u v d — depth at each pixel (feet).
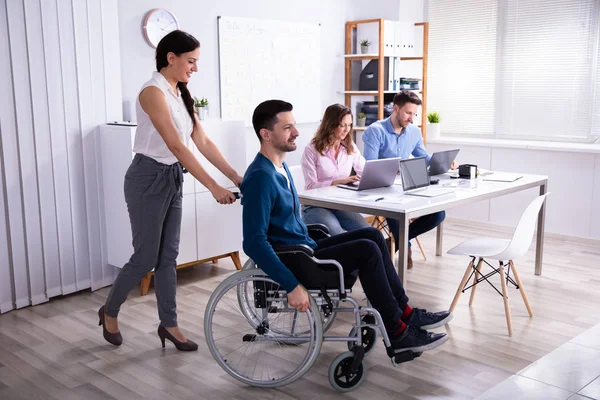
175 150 9.12
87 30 12.70
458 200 11.30
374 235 9.22
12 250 12.12
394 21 19.02
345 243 8.73
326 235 9.94
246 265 9.61
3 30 11.47
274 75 17.20
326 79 18.88
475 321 11.45
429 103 21.40
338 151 13.42
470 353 10.04
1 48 11.48
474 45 20.13
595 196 17.12
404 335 8.91
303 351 10.14
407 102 14.10
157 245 9.82
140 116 9.52
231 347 10.31
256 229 8.28
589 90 17.95
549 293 13.02
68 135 12.66
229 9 15.87
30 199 12.25
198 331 11.02
